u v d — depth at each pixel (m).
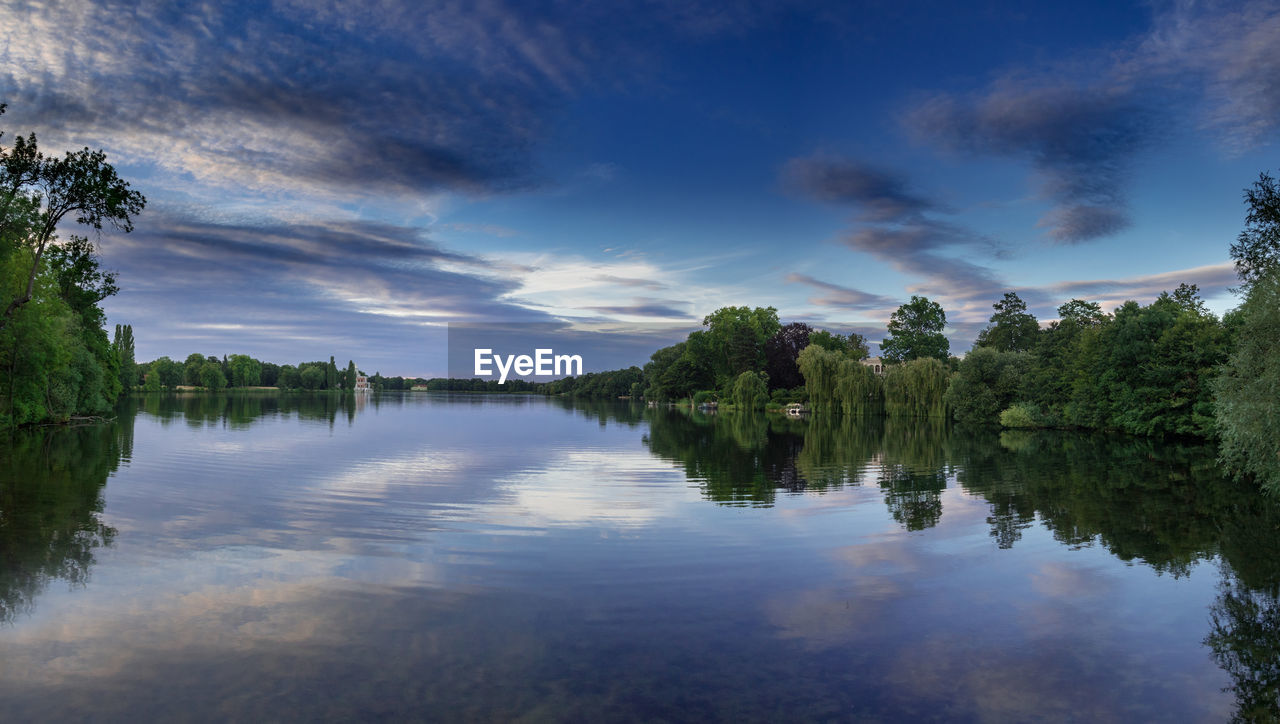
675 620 9.70
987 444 38.47
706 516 16.89
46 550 12.80
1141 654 8.80
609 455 31.09
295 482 21.30
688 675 7.94
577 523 15.86
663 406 118.12
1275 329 20.36
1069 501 19.59
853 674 8.07
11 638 8.62
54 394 41.62
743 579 11.65
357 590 10.70
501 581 11.30
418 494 19.50
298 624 9.24
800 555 13.25
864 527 15.84
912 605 10.50
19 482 20.59
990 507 18.56
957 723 6.98
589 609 10.06
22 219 26.98
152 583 10.90
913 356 97.56
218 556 12.51
